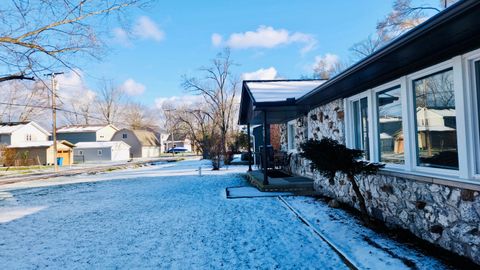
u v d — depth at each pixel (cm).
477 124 312
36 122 3944
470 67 317
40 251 426
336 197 672
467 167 315
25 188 1242
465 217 317
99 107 5366
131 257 390
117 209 701
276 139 1947
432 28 272
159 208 688
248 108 1232
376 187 502
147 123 6184
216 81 3017
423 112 393
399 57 364
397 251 360
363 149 566
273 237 443
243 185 1019
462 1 228
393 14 1559
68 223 584
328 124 712
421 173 389
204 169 1788
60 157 3303
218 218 566
